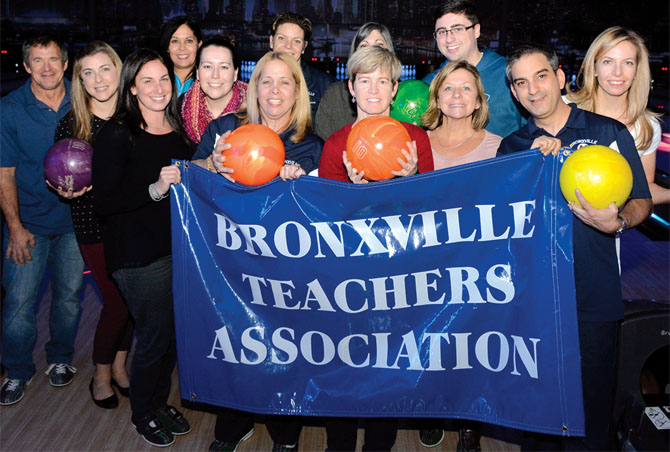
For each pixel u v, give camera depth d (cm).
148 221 201
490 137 214
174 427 231
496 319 179
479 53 266
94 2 927
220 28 927
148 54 201
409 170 180
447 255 179
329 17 924
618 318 186
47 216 246
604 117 189
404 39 951
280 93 196
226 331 192
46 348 263
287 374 192
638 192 185
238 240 187
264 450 223
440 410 187
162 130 210
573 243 182
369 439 203
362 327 187
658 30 1011
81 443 223
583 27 983
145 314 208
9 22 946
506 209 174
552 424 176
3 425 232
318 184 180
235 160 181
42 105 238
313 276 185
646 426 187
